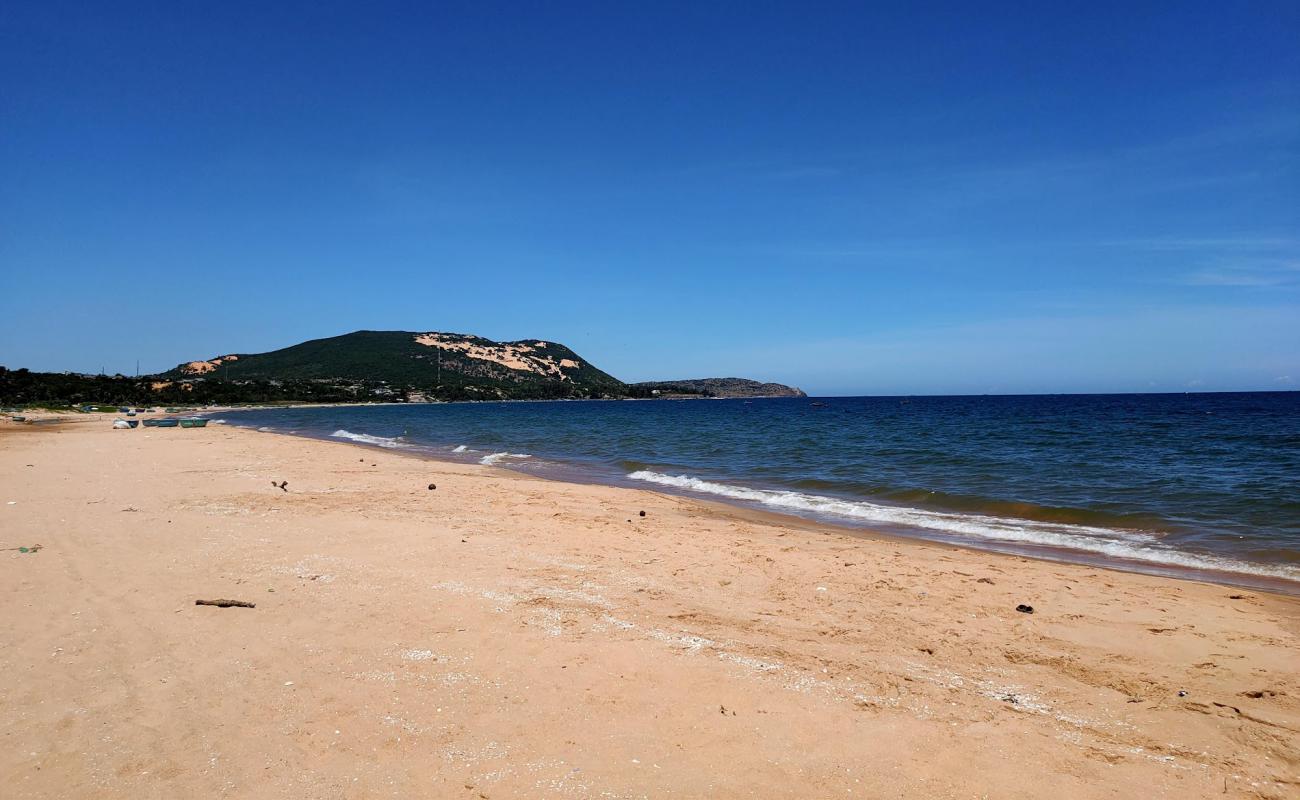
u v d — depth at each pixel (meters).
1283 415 54.00
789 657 5.71
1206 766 4.14
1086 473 19.02
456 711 4.66
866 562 9.12
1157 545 10.87
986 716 4.75
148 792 3.70
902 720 4.65
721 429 46.44
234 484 15.56
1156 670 5.58
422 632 6.09
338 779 3.85
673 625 6.46
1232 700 5.04
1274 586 8.60
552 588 7.56
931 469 20.67
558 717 4.59
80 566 8.07
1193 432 34.75
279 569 8.09
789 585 8.00
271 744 4.21
